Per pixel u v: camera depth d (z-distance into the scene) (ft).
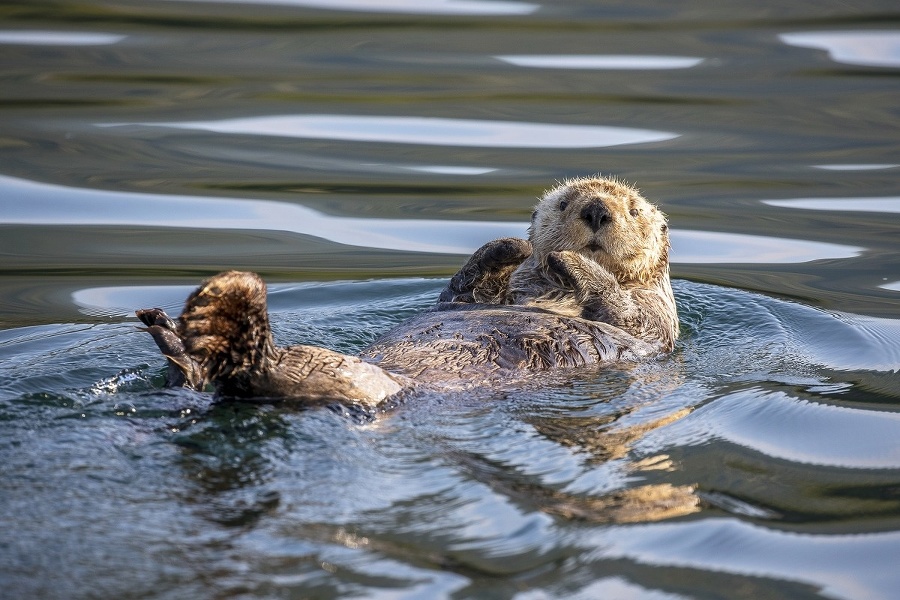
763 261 105.19
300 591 40.68
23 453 51.11
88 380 69.05
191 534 44.16
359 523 46.16
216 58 156.87
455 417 60.08
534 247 86.63
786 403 67.10
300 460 51.55
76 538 43.29
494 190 119.14
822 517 51.55
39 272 98.73
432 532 45.85
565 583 42.86
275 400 56.44
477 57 159.12
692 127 136.05
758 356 78.74
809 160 126.82
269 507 46.93
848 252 106.22
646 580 44.45
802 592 44.83
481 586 42.09
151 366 72.74
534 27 172.55
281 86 148.36
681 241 109.91
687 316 91.04
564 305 79.61
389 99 144.97
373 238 109.40
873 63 152.05
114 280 97.86
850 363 77.10
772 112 138.92
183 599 39.52
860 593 45.11
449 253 106.63
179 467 50.26
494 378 65.87
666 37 167.12
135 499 46.91
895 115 135.74
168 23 171.83
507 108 144.46
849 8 176.55
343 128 137.39
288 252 105.91
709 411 64.44
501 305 80.02
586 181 86.99
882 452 60.29
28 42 160.45
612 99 143.64
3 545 42.47
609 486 52.54
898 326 86.48
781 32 167.63
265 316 55.77
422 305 92.89
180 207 114.52
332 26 172.65
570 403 64.39
